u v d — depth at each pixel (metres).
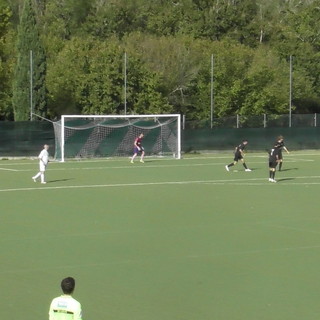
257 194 91.06
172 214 74.62
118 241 60.41
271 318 39.97
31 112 149.25
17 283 46.88
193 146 157.25
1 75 157.38
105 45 171.50
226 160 142.25
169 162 137.38
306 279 48.19
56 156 140.38
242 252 56.41
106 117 140.38
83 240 60.72
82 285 46.47
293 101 197.38
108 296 44.00
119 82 165.75
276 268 51.19
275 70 185.00
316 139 168.88
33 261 53.06
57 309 28.28
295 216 74.00
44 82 150.75
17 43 150.38
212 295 44.34
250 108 179.75
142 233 64.06
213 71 177.12
